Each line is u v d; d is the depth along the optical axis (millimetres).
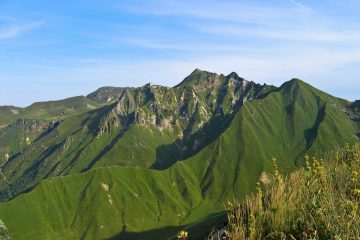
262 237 10555
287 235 10422
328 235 9445
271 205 11414
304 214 10688
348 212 9898
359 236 8875
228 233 10570
